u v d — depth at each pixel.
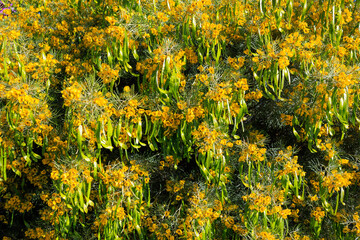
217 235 2.28
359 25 2.12
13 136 1.92
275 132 2.64
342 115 1.88
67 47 2.49
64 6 2.59
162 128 2.05
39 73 2.06
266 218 2.00
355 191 2.52
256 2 2.17
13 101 1.73
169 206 2.40
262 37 2.16
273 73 1.92
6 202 2.34
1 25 2.16
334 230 2.30
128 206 2.02
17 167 2.18
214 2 2.28
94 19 2.47
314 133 2.05
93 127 1.80
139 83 2.24
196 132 1.93
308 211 2.47
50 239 2.21
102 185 2.07
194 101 1.92
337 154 2.18
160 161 2.29
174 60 1.88
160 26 2.04
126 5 2.01
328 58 2.21
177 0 2.05
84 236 2.30
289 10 1.98
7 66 1.92
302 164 2.54
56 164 1.88
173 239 2.11
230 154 2.21
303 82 2.11
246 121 2.58
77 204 1.89
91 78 1.87
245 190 2.39
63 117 2.29
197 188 2.22
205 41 2.07
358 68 1.91
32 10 2.47
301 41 2.18
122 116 2.01
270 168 2.14
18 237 2.60
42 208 2.41
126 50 1.96
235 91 1.99
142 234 2.23
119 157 2.34
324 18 2.15
